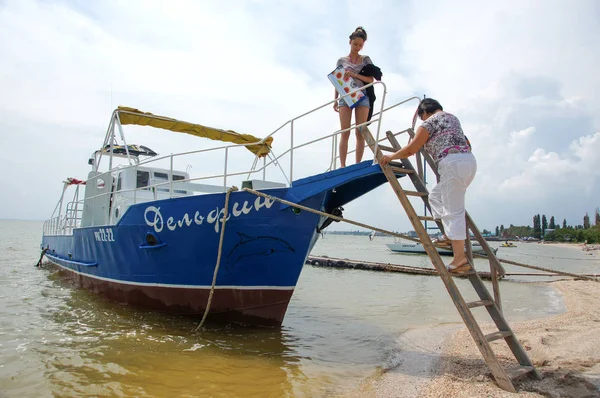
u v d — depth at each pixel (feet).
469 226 17.44
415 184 18.97
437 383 15.01
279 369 17.51
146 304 27.02
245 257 22.40
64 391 14.66
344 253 123.54
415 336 23.52
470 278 16.05
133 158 39.60
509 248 224.94
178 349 19.84
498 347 19.66
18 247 97.91
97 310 27.99
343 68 20.52
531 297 42.37
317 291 42.37
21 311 27.27
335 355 19.76
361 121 20.57
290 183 20.85
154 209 25.31
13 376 15.92
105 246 30.45
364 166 18.43
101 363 17.54
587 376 14.65
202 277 23.90
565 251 208.03
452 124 14.96
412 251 115.75
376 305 34.71
